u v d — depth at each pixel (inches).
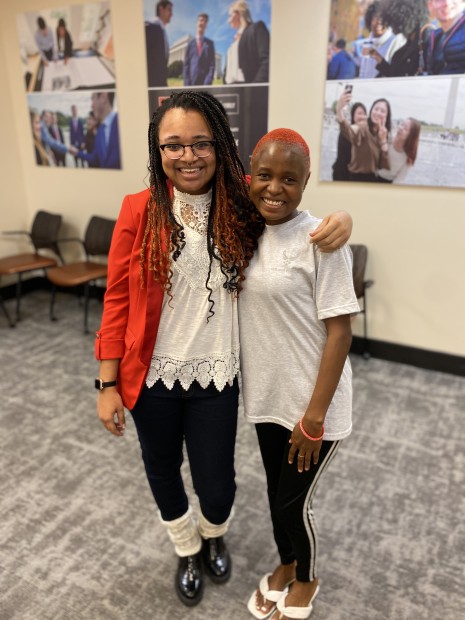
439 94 96.1
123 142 139.0
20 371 115.5
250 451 85.6
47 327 142.8
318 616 55.9
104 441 88.6
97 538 66.7
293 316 40.8
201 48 116.4
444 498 73.6
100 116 139.4
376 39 98.0
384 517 70.1
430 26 92.6
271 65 110.1
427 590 58.8
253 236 41.9
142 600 57.9
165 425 49.1
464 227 103.7
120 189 145.5
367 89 102.2
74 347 128.9
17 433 90.9
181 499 55.2
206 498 52.6
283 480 47.1
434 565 62.1
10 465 81.8
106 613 56.3
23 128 156.0
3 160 155.3
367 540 66.1
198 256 42.3
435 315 113.0
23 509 71.9
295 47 106.3
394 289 115.3
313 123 110.6
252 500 73.8
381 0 95.0
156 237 41.8
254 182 37.9
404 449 85.6
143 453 52.4
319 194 116.2
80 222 157.9
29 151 158.2
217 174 41.8
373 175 108.2
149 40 122.3
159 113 40.0
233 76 115.0
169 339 45.6
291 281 39.5
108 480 78.3
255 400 46.3
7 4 141.3
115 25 126.5
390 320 118.2
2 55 148.1
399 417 95.7
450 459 82.8
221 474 51.2
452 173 100.4
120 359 47.8
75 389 107.1
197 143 39.0
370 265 115.9
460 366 112.9
